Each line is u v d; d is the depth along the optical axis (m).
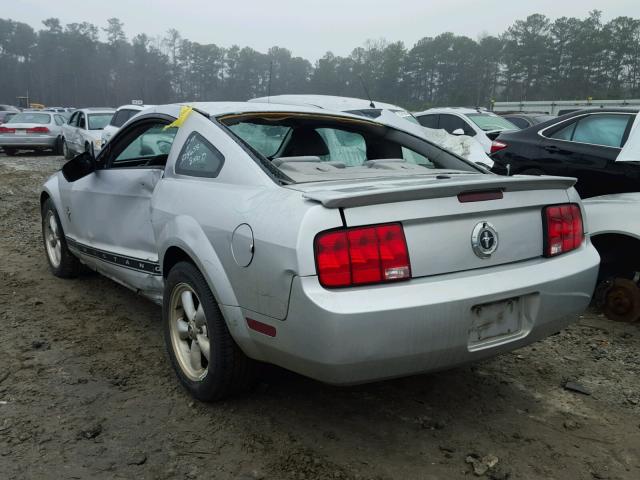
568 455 2.66
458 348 2.44
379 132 3.98
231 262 2.63
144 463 2.52
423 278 2.41
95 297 4.73
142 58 133.00
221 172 2.99
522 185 2.68
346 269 2.28
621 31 96.38
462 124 11.66
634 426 2.92
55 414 2.89
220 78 113.38
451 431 2.84
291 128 3.79
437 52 111.50
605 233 4.32
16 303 4.55
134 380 3.30
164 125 3.79
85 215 4.36
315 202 2.36
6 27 149.38
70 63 146.62
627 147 4.30
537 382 3.41
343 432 2.80
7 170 14.23
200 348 2.99
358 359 2.26
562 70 101.75
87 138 15.48
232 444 2.67
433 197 2.45
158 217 3.28
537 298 2.64
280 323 2.40
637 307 4.34
